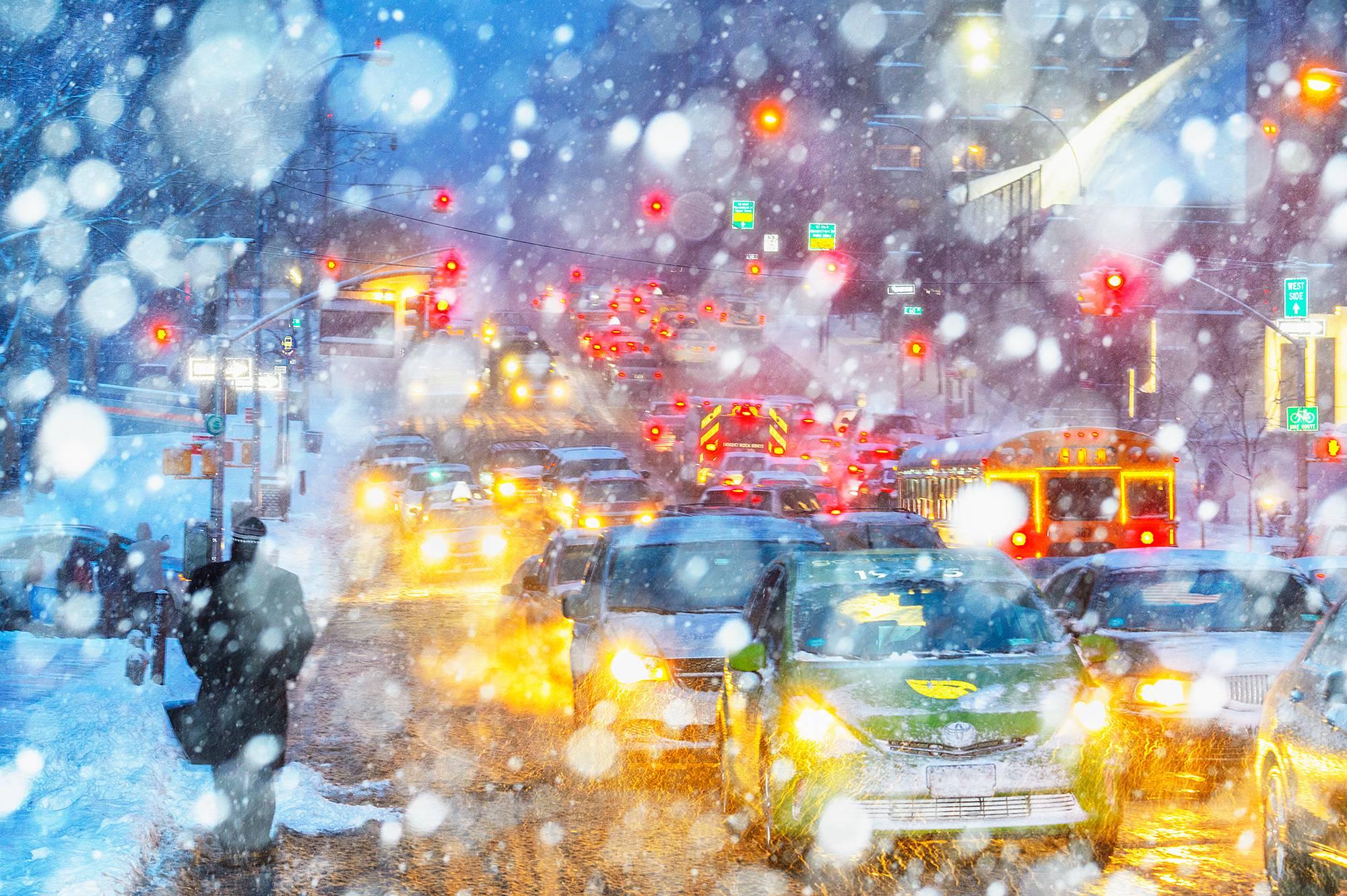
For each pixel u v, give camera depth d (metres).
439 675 15.99
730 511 17.23
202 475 22.02
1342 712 6.30
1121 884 7.22
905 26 91.44
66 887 6.75
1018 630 8.52
